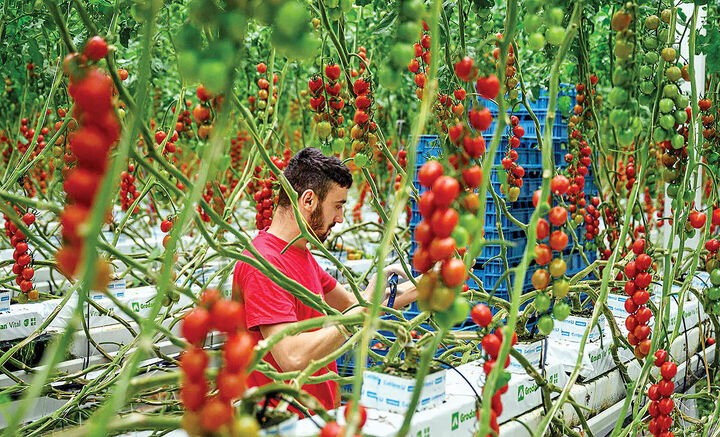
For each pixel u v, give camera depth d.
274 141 3.50
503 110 1.01
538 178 3.07
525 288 2.96
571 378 1.32
